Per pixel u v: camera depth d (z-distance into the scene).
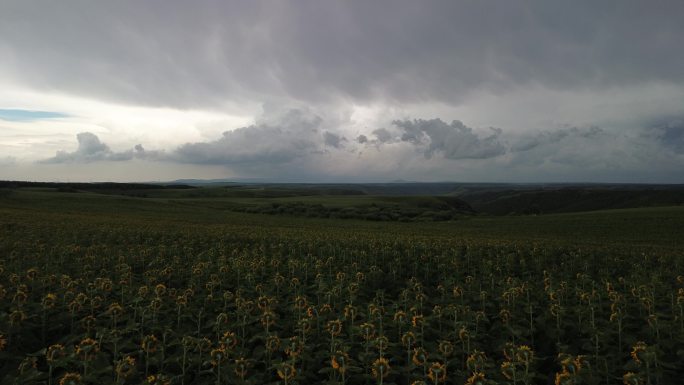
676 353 10.48
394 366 10.09
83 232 36.62
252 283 17.69
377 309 11.41
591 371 8.80
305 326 10.68
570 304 15.35
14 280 14.85
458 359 10.46
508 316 12.17
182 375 9.15
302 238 37.16
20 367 8.33
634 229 62.72
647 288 15.70
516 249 32.03
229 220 75.12
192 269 19.98
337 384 8.41
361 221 92.06
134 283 18.09
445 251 28.12
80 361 9.00
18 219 48.81
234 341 9.64
